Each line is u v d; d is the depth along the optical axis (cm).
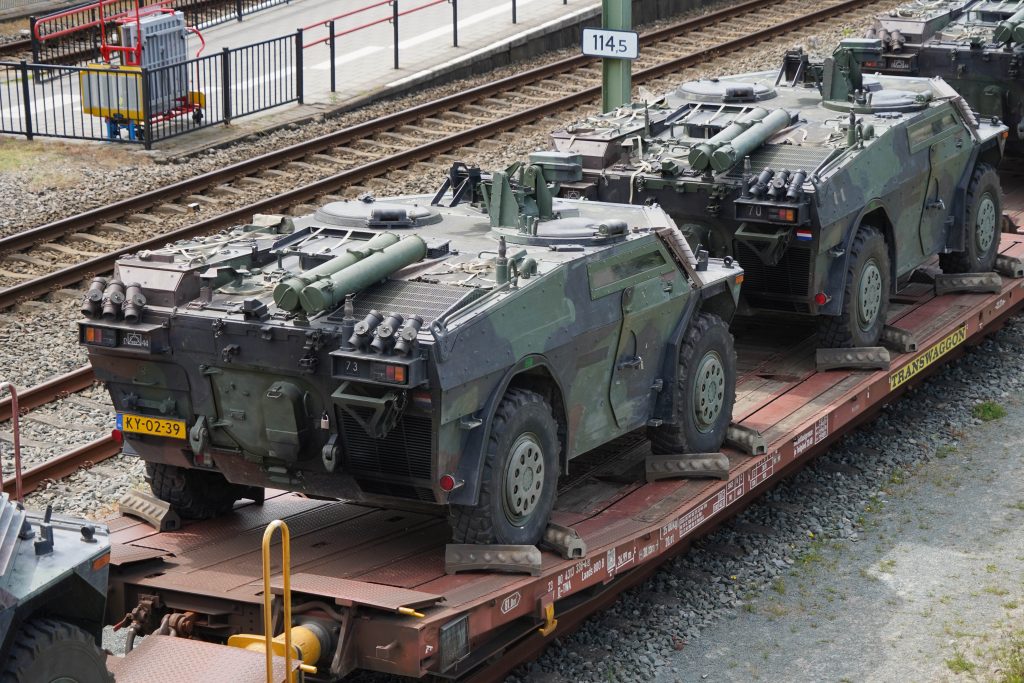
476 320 965
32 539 797
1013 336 1794
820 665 1087
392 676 1048
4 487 1330
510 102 2733
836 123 1520
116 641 1095
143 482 1364
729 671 1079
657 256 1168
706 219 1429
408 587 982
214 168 2395
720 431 1259
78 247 2005
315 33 3381
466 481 987
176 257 1051
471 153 2420
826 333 1461
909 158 1520
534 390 1073
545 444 1052
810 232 1373
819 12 3291
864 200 1427
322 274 971
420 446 970
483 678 1028
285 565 843
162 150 2495
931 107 1589
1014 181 2186
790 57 1727
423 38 3262
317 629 920
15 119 2759
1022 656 1085
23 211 2153
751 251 1427
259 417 1002
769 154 1448
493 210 1163
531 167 1166
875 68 2066
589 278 1082
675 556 1246
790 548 1270
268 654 837
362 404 934
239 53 2970
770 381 1436
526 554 998
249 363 980
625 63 2136
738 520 1316
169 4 3625
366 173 2280
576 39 3394
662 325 1180
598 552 1057
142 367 1023
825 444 1454
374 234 1132
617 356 1135
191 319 988
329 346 959
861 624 1145
